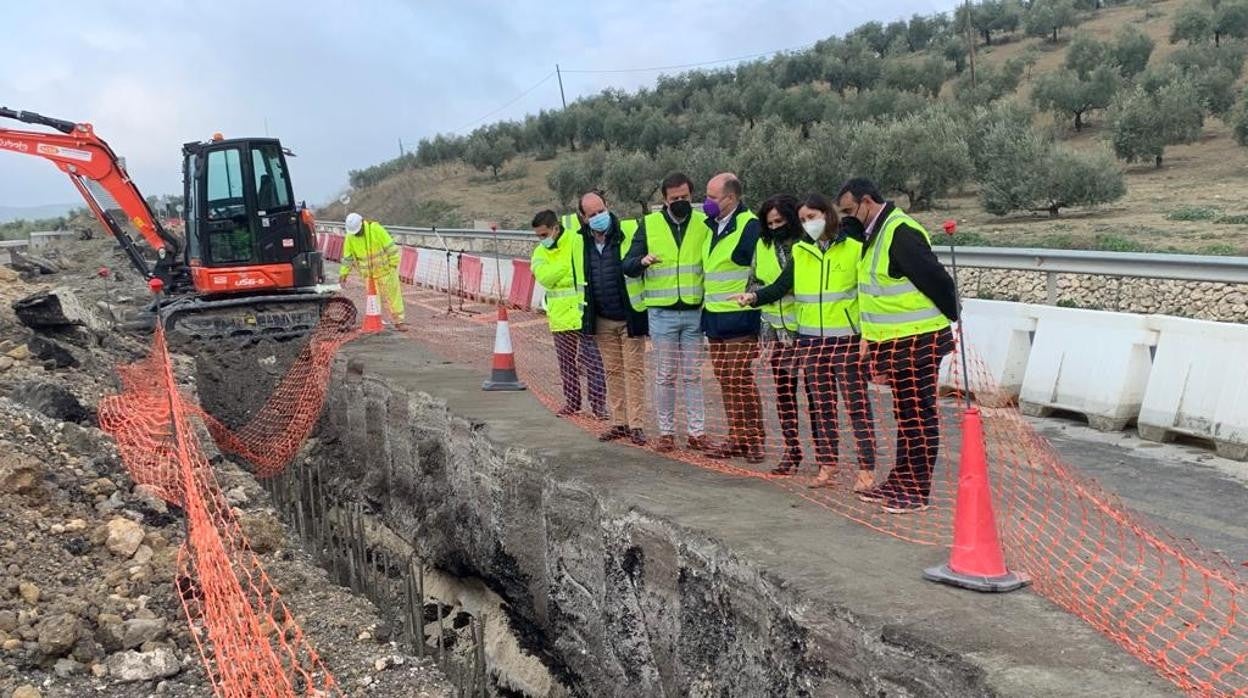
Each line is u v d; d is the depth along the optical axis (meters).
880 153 30.25
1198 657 4.08
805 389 6.11
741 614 4.93
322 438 11.98
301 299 15.55
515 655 7.63
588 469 6.70
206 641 6.35
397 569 9.19
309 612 7.33
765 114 46.72
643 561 5.78
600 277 7.39
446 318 16.66
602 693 6.36
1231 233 18.22
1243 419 7.13
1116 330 8.17
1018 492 6.42
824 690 4.30
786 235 6.29
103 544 7.25
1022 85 50.28
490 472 7.78
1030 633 3.90
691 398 7.04
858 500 5.81
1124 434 7.99
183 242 17.61
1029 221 24.89
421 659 6.76
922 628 3.96
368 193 69.62
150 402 11.23
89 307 16.64
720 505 5.79
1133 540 5.56
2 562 6.67
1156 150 32.78
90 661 6.00
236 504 9.41
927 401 5.45
